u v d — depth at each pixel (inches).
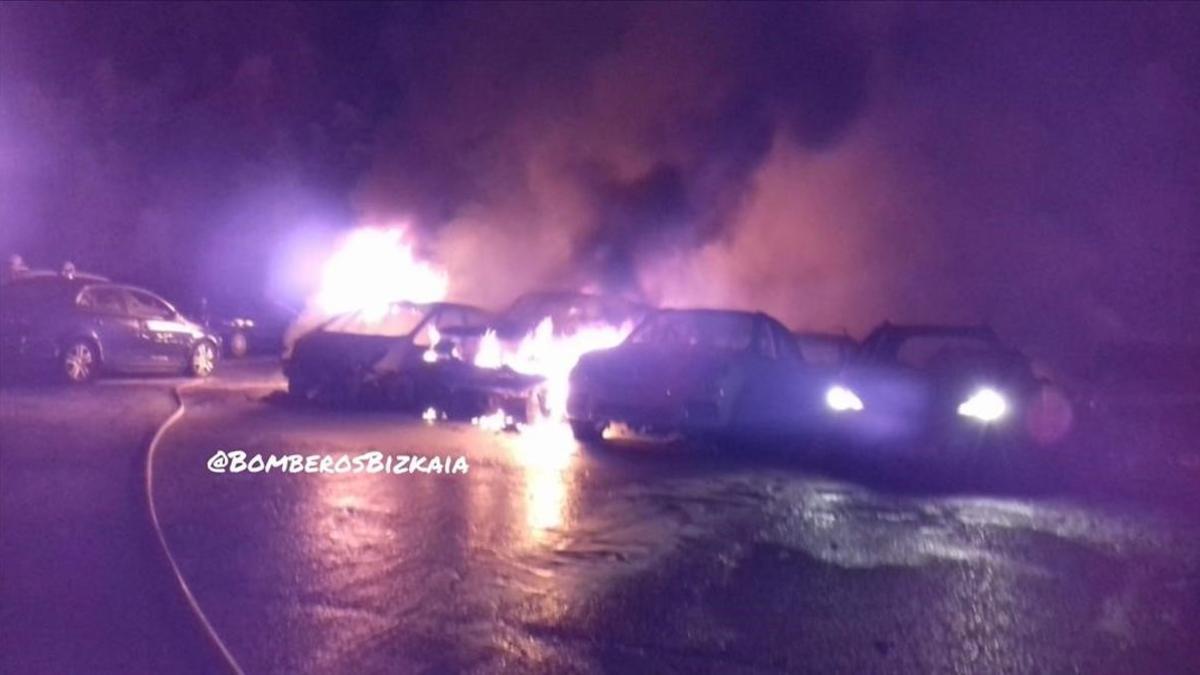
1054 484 581.3
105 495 449.7
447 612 326.3
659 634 315.3
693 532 437.4
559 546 405.7
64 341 815.7
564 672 283.7
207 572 355.9
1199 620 339.6
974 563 402.9
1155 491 566.9
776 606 344.2
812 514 477.7
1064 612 345.7
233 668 275.7
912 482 571.2
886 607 346.3
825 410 642.8
